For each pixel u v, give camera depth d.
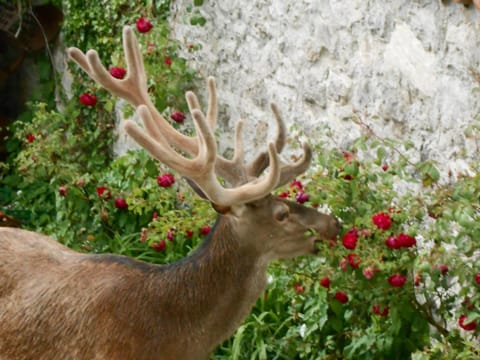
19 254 6.07
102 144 10.98
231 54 9.39
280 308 7.73
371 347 6.95
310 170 7.70
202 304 5.86
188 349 5.89
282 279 7.73
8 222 10.05
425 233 6.06
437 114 6.92
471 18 6.56
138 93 6.44
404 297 6.48
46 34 11.89
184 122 9.97
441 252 5.91
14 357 5.88
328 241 5.90
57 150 10.03
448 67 6.80
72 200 9.42
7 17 11.83
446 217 5.88
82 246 9.29
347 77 7.89
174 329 5.85
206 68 9.74
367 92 7.66
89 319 5.80
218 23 9.51
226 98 9.52
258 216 5.76
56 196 9.62
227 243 5.83
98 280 5.91
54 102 12.10
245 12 9.12
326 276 6.45
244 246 5.81
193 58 9.89
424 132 7.07
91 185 9.48
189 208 8.80
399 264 6.20
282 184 5.93
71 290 5.88
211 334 5.92
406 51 7.21
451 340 6.30
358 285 6.44
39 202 10.34
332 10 7.98
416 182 6.49
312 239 5.86
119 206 9.15
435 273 6.07
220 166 6.07
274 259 5.91
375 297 6.46
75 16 11.09
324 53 8.15
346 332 7.03
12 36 11.94
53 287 5.90
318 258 6.76
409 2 7.13
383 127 7.51
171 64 9.88
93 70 6.40
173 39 10.13
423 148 7.09
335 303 6.92
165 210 8.13
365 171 6.63
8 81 12.57
